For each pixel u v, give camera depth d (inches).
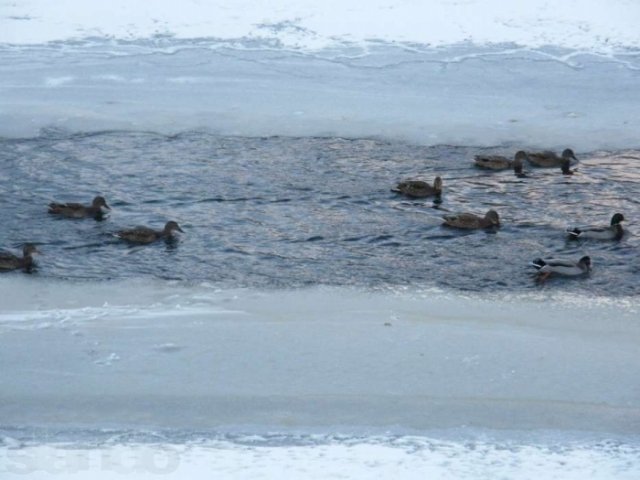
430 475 668.1
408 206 1275.8
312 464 682.2
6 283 1055.0
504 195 1317.7
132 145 1477.6
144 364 879.1
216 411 800.3
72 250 1139.3
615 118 1608.0
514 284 1071.6
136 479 649.0
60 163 1403.8
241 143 1493.6
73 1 2090.3
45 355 892.0
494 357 900.0
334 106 1643.7
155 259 1120.2
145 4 2079.2
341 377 860.0
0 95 1663.4
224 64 1829.5
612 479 671.1
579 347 924.6
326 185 1341.0
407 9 2078.0
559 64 1849.2
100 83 1734.7
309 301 1022.4
